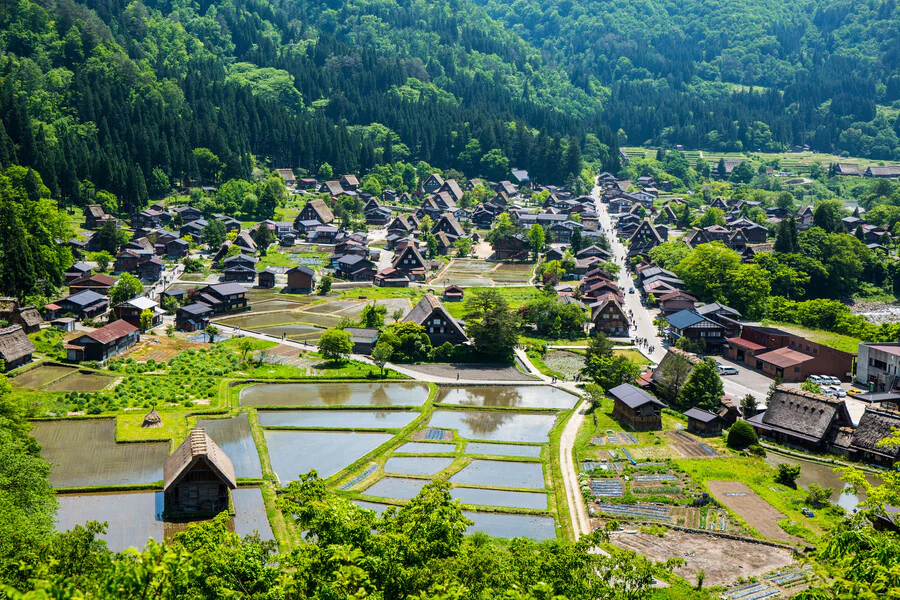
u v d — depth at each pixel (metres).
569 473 86.69
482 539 61.00
